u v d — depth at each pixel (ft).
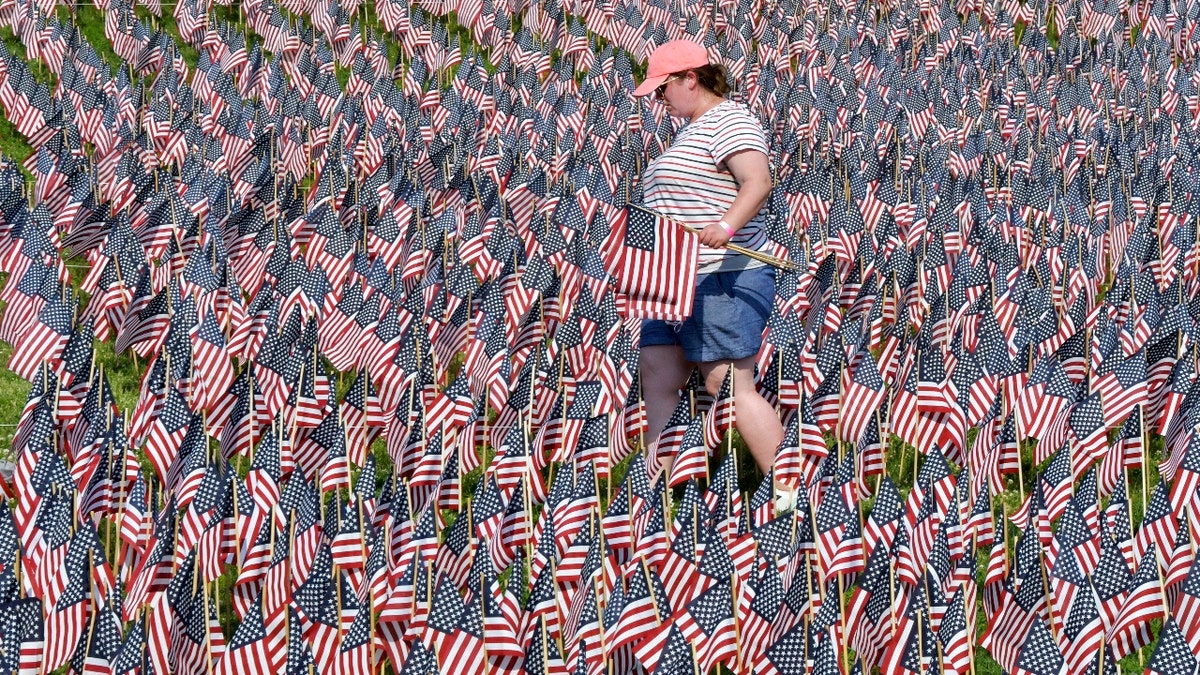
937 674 58.44
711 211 80.12
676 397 86.22
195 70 194.80
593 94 189.06
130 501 67.36
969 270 112.98
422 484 77.61
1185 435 85.66
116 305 108.06
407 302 105.29
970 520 68.49
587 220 132.98
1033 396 89.76
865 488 80.28
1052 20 268.82
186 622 57.47
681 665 53.01
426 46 218.38
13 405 96.37
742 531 69.36
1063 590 63.72
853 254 132.67
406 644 61.77
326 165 147.43
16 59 174.19
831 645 55.36
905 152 167.32
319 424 80.33
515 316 109.81
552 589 60.29
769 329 95.81
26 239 113.09
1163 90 212.64
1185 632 62.18
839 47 228.63
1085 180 154.10
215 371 90.38
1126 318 108.47
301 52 202.28
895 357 101.50
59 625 58.54
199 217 130.62
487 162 157.07
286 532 67.31
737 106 80.18
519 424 76.84
